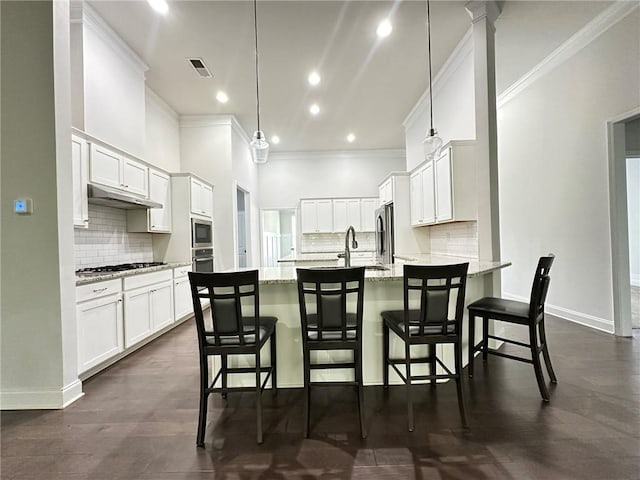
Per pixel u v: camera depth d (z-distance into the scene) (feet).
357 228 26.25
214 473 5.23
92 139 9.89
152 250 15.40
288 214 31.19
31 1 7.51
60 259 7.57
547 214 14.16
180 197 15.51
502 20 10.92
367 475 5.11
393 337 8.32
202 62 13.47
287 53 12.92
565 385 7.89
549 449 5.60
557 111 13.38
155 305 12.13
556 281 13.87
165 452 5.76
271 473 5.20
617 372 8.53
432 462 5.36
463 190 11.82
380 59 13.48
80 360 8.38
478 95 10.75
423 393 7.77
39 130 7.54
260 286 8.16
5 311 7.52
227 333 6.19
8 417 7.01
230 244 19.36
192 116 19.17
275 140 24.38
